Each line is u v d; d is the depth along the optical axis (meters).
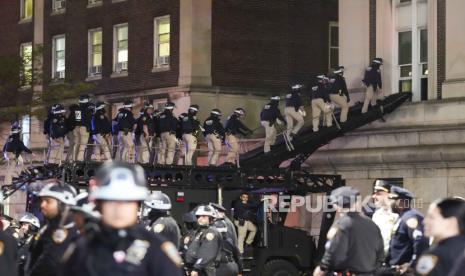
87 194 19.77
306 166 60.09
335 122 53.38
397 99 56.03
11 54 78.44
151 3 73.19
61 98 71.06
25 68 76.50
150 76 72.94
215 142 50.50
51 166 41.81
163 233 26.42
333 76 53.53
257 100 72.31
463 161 52.75
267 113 51.91
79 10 79.31
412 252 21.97
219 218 31.45
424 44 57.59
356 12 60.66
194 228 31.39
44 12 82.62
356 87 59.84
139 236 11.72
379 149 56.12
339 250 20.58
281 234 42.59
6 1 86.75
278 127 59.84
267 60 73.44
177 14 71.12
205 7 70.75
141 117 51.28
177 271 11.70
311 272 43.03
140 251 11.59
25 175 43.72
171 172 42.25
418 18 57.78
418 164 54.69
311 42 75.50
